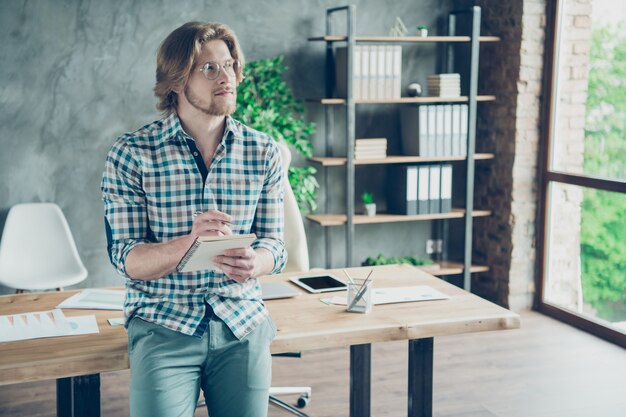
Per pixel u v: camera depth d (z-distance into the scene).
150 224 2.13
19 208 4.54
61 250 4.52
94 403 2.20
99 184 4.86
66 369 2.00
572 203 4.87
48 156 4.73
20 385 3.79
